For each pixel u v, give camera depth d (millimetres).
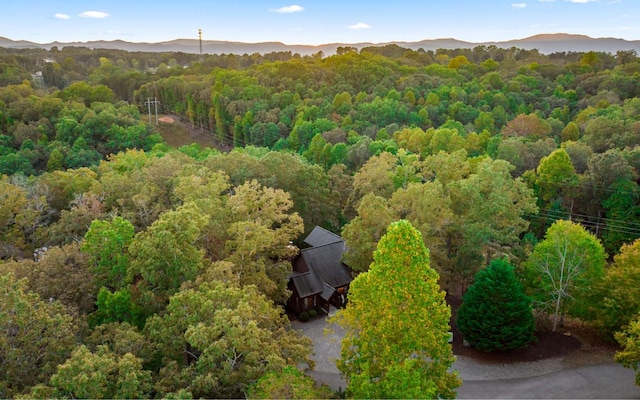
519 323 37219
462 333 39031
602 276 39625
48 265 32969
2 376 23422
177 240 31250
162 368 24750
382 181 53281
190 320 25156
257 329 23516
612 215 57562
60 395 21438
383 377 23578
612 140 70188
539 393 33812
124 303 29688
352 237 43531
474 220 44125
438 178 51594
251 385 22875
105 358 21797
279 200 42094
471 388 34469
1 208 45875
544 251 41000
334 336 41719
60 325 25203
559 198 61031
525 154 68812
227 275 30328
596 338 40781
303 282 45562
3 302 24391
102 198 49938
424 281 23391
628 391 33750
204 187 42375
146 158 68875
